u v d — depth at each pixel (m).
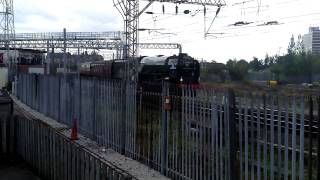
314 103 8.06
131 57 25.03
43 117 22.86
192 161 9.63
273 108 7.43
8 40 68.25
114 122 13.87
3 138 14.98
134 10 24.39
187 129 9.86
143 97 12.02
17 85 37.00
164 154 10.87
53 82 22.17
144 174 10.82
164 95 10.86
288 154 7.71
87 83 16.55
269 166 8.33
